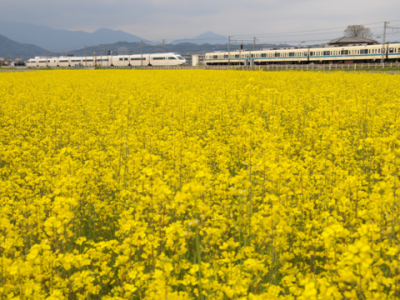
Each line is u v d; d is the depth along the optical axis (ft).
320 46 228.84
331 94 44.83
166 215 12.60
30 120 39.91
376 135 29.73
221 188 15.35
